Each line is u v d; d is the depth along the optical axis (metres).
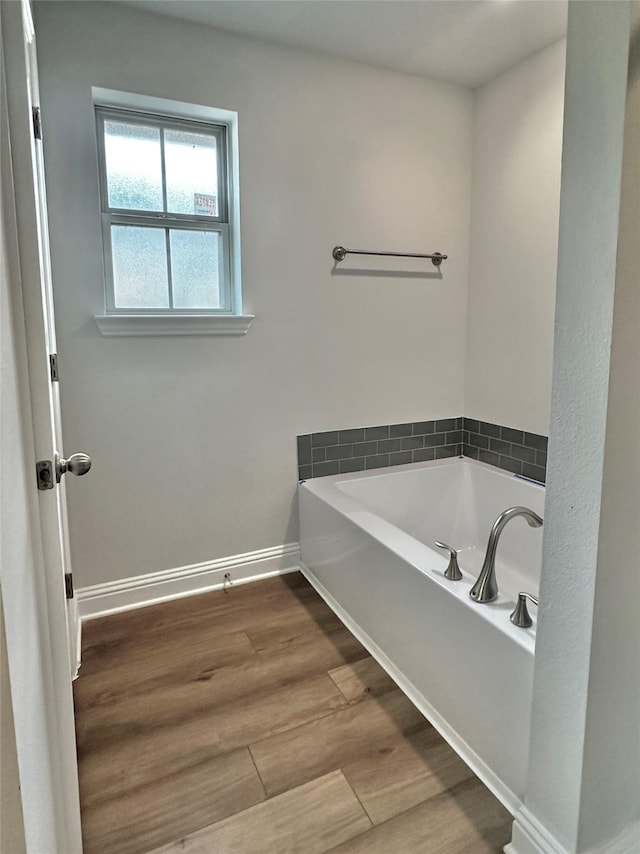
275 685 1.82
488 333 2.76
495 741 1.40
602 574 1.00
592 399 0.97
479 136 2.68
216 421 2.38
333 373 2.60
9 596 0.66
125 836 1.29
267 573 2.61
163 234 2.24
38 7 1.86
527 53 2.32
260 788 1.42
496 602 1.47
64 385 2.07
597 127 0.91
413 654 1.74
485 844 1.26
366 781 1.44
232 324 2.31
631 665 1.09
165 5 1.97
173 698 1.76
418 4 1.96
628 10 0.84
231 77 2.16
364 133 2.46
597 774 1.09
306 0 1.94
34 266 0.93
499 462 2.77
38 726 0.82
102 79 1.97
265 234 2.33
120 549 2.28
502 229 2.60
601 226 0.92
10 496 0.72
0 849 0.57
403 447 2.84
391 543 1.87
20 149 0.91
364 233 2.54
